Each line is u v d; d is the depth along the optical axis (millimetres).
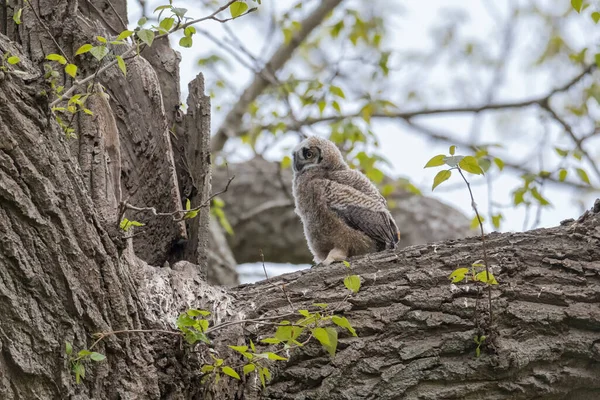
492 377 7273
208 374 6953
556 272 7824
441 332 7500
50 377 6332
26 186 6246
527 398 7328
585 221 8297
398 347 7441
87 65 8805
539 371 7348
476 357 7320
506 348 7293
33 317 6270
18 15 8219
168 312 7375
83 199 6562
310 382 7402
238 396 7293
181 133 9617
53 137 6441
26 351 6246
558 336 7473
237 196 19234
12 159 6184
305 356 7504
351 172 12625
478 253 8039
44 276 6324
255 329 7664
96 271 6570
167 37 9875
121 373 6719
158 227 9047
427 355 7359
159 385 6891
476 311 7461
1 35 6855
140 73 9102
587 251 7945
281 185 18859
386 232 11641
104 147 7875
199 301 7750
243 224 19062
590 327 7500
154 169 9062
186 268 8109
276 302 7914
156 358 6949
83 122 7871
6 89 6176
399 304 7703
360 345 7488
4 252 6148
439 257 8055
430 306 7605
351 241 11656
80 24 8898
